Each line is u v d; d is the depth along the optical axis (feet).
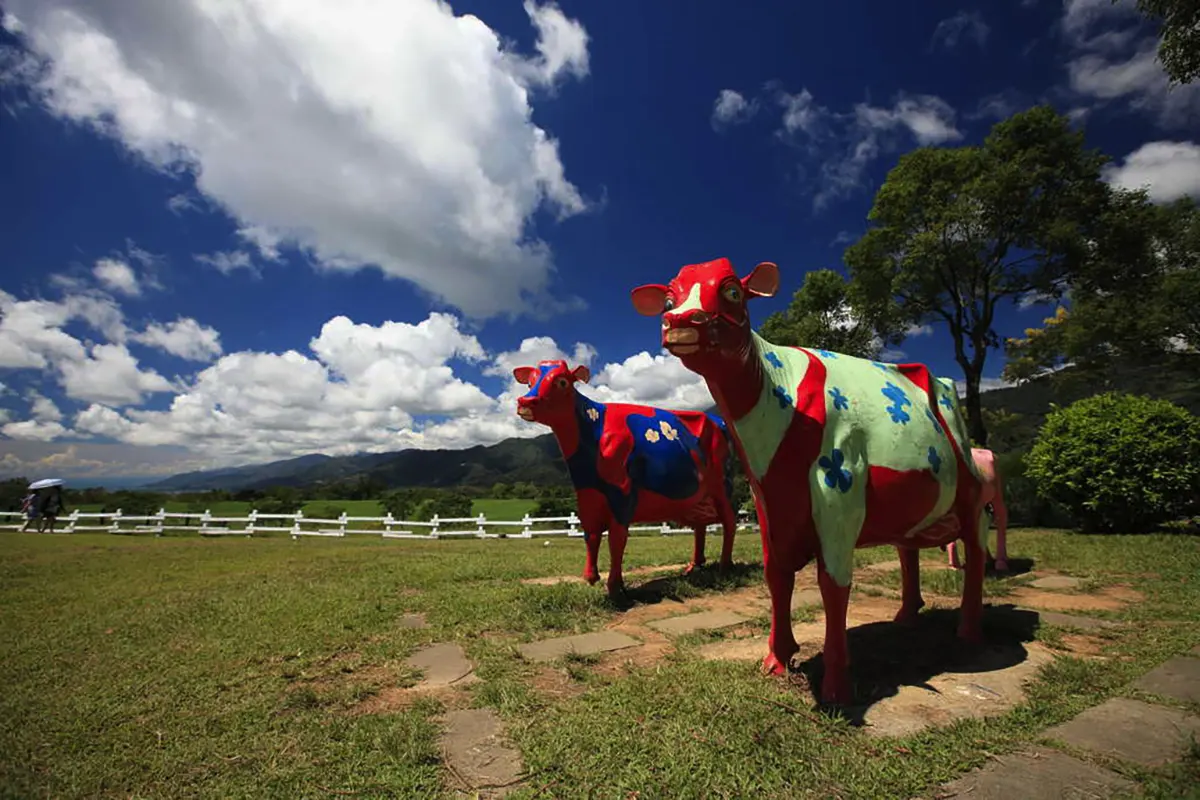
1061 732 9.30
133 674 13.67
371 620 18.22
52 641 16.51
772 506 11.41
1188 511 33.30
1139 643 13.71
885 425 11.83
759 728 9.62
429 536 59.06
